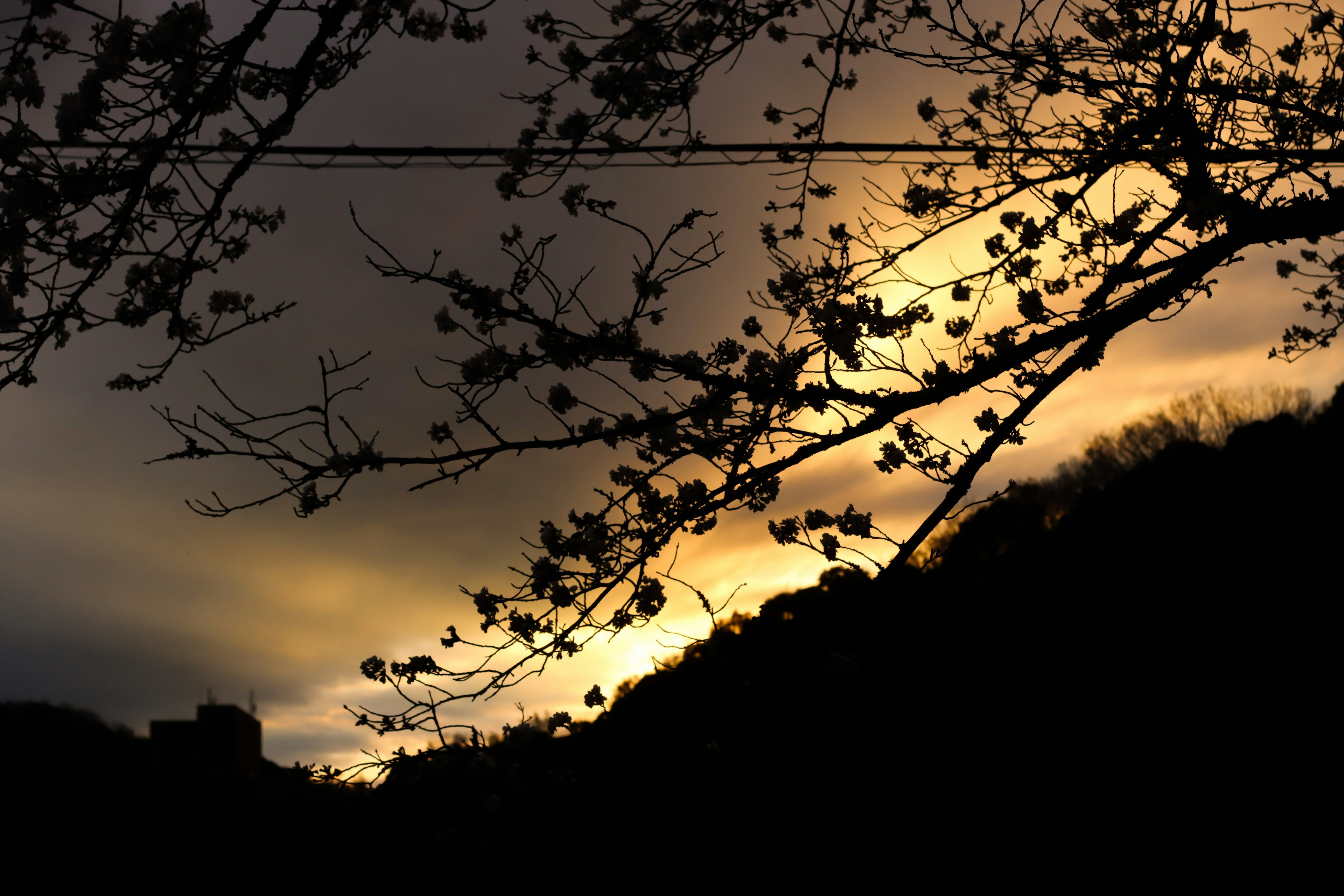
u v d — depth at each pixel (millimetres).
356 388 2557
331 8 2693
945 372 3121
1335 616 14414
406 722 2641
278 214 3299
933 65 4082
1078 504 26828
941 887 10391
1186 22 3816
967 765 12703
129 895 13445
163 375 3047
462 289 2664
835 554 3078
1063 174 3953
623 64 3719
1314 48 4426
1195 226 3336
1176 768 11828
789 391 2934
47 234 2613
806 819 10711
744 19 3719
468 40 3436
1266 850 9445
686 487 3115
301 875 8625
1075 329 3121
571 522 2945
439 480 2719
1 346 2633
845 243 3799
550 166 3787
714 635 3100
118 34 2447
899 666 15523
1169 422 44500
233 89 2729
